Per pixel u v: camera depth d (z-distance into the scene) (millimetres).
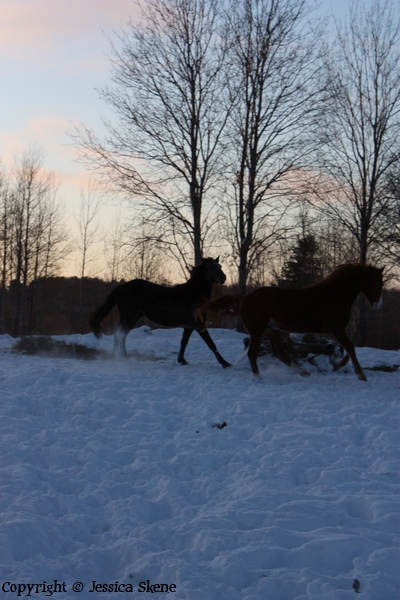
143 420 6922
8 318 43844
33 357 12586
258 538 3844
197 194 19141
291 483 5059
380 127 19078
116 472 5246
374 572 3480
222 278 11727
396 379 10539
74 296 47031
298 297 10125
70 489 4922
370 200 19188
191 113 18656
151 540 3957
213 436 6309
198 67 18391
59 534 3998
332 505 4414
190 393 8781
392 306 30203
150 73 18547
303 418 7090
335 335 10211
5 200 34438
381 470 5336
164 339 15438
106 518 4359
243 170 18281
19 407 7109
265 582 3355
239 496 4723
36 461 5449
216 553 3713
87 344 14477
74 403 7363
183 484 5004
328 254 29688
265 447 5961
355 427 6660
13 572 3408
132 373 10508
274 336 10930
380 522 4164
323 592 3240
